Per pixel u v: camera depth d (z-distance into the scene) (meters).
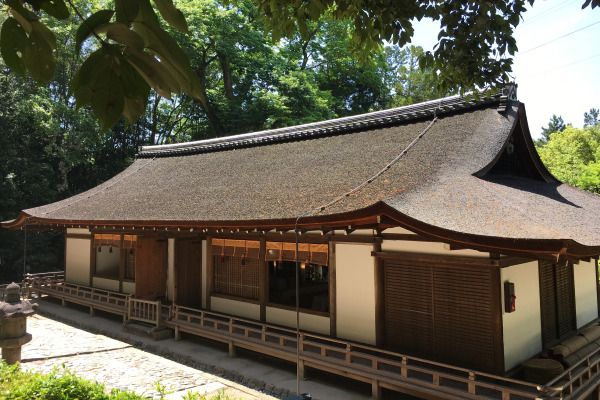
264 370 8.63
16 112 20.34
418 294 7.75
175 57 1.02
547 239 5.10
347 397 7.26
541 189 9.84
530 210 7.19
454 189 7.26
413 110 10.97
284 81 23.95
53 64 1.17
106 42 1.05
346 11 4.51
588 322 10.24
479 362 6.95
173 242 12.52
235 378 8.35
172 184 13.73
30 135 21.44
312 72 28.48
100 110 1.06
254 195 10.17
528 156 10.20
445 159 8.38
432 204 6.58
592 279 10.78
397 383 6.76
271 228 8.39
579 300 9.89
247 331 9.32
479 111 9.89
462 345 7.17
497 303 6.79
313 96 24.84
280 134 13.85
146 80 1.09
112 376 8.27
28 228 15.35
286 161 12.02
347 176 9.33
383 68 30.19
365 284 8.36
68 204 14.91
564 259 5.50
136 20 1.00
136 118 1.19
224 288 11.34
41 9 1.08
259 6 4.20
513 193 8.02
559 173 24.38
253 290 10.61
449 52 5.05
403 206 6.30
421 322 7.69
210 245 11.62
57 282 16.08
